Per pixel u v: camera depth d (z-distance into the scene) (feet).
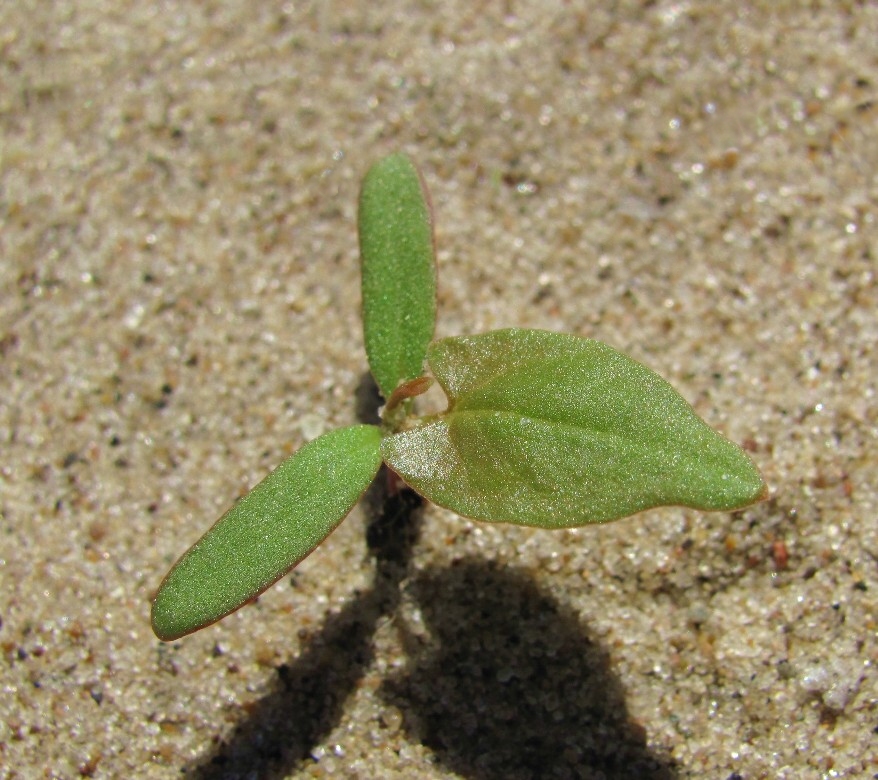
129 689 0.25
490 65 0.32
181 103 0.32
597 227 0.29
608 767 0.23
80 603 0.25
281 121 0.32
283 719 0.24
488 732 0.24
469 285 0.29
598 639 0.24
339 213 0.30
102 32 0.33
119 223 0.30
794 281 0.28
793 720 0.23
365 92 0.32
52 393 0.28
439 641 0.24
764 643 0.24
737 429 0.26
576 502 0.20
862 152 0.30
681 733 0.23
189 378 0.28
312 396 0.28
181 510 0.26
